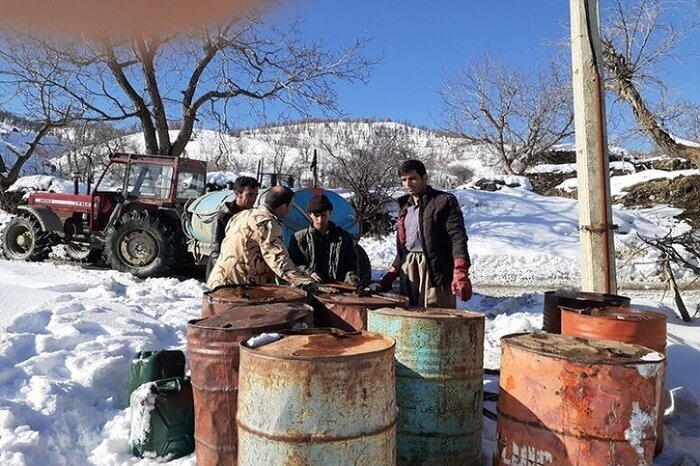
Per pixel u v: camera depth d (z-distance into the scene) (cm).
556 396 250
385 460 244
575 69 472
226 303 338
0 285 660
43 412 355
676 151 970
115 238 1043
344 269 455
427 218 421
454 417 294
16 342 456
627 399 242
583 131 466
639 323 315
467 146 3253
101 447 340
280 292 366
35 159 3522
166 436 328
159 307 665
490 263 1369
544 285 1098
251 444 240
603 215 460
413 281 432
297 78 1783
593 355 252
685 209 1780
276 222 382
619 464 241
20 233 1180
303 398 230
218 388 282
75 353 450
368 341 260
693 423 394
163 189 1066
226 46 1703
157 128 1850
